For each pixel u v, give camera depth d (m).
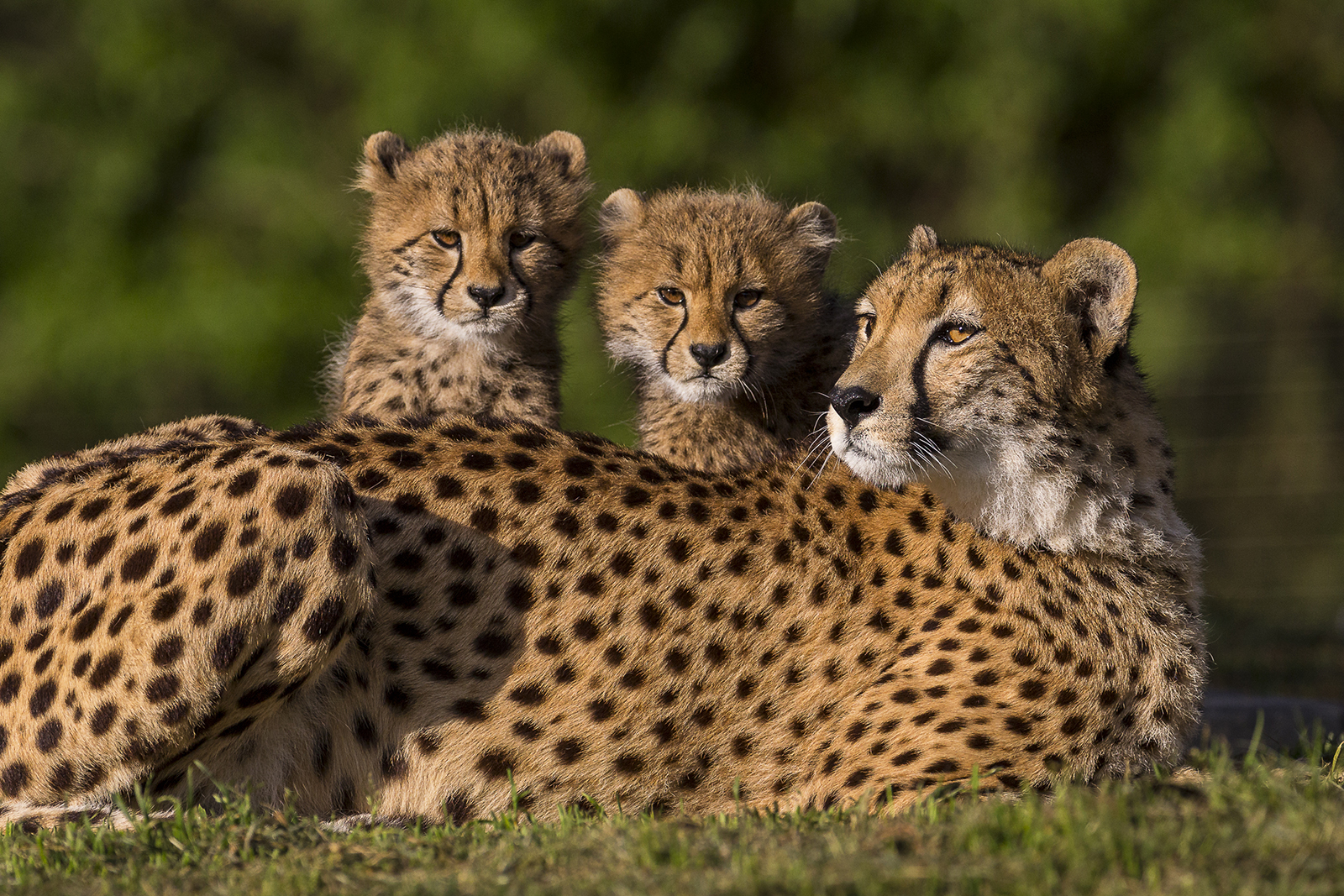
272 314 33.56
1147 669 8.60
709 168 34.69
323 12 35.75
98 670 7.88
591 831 7.30
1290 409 26.20
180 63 36.72
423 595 8.30
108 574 8.02
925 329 8.85
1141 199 35.00
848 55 36.38
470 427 8.90
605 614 8.45
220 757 8.14
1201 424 26.28
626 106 35.59
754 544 8.73
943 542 8.85
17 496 8.91
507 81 34.72
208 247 35.62
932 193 37.38
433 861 7.05
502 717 8.31
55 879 6.91
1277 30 37.84
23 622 8.19
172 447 8.81
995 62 34.88
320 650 7.92
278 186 35.94
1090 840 6.38
